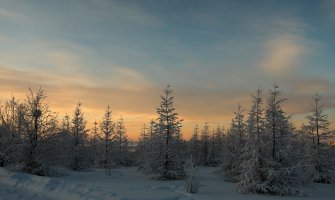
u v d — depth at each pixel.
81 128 47.50
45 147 33.66
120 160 71.69
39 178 19.56
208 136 82.69
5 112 35.75
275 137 25.02
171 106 36.75
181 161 35.16
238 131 36.34
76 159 45.53
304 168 25.05
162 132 35.56
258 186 23.12
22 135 33.25
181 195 18.66
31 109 33.56
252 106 25.98
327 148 39.47
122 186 22.94
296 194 23.05
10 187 18.62
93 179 31.12
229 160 35.62
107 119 54.31
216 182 31.80
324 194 24.50
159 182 29.77
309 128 39.84
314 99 40.62
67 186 17.50
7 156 33.38
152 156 35.31
